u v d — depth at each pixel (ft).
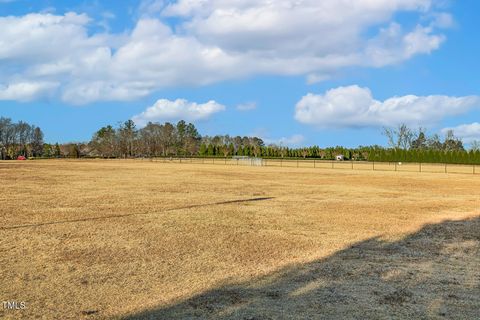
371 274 26.96
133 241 36.35
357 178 125.59
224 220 47.80
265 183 102.89
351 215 52.90
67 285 24.35
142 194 74.23
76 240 36.45
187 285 24.54
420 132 342.44
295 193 80.02
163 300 21.97
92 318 19.63
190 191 80.69
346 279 25.86
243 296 22.66
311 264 29.43
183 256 31.42
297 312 20.36
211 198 69.67
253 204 62.54
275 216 51.34
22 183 93.61
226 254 32.17
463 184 106.32
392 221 48.60
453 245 35.94
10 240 36.11
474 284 24.99
